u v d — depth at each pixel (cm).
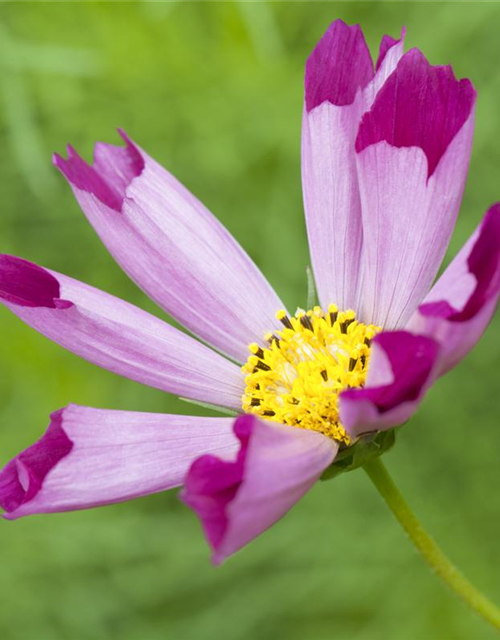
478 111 42
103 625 42
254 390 32
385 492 30
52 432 30
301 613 42
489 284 28
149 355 32
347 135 32
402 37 31
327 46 32
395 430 30
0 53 41
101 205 32
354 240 32
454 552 41
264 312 33
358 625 42
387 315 31
